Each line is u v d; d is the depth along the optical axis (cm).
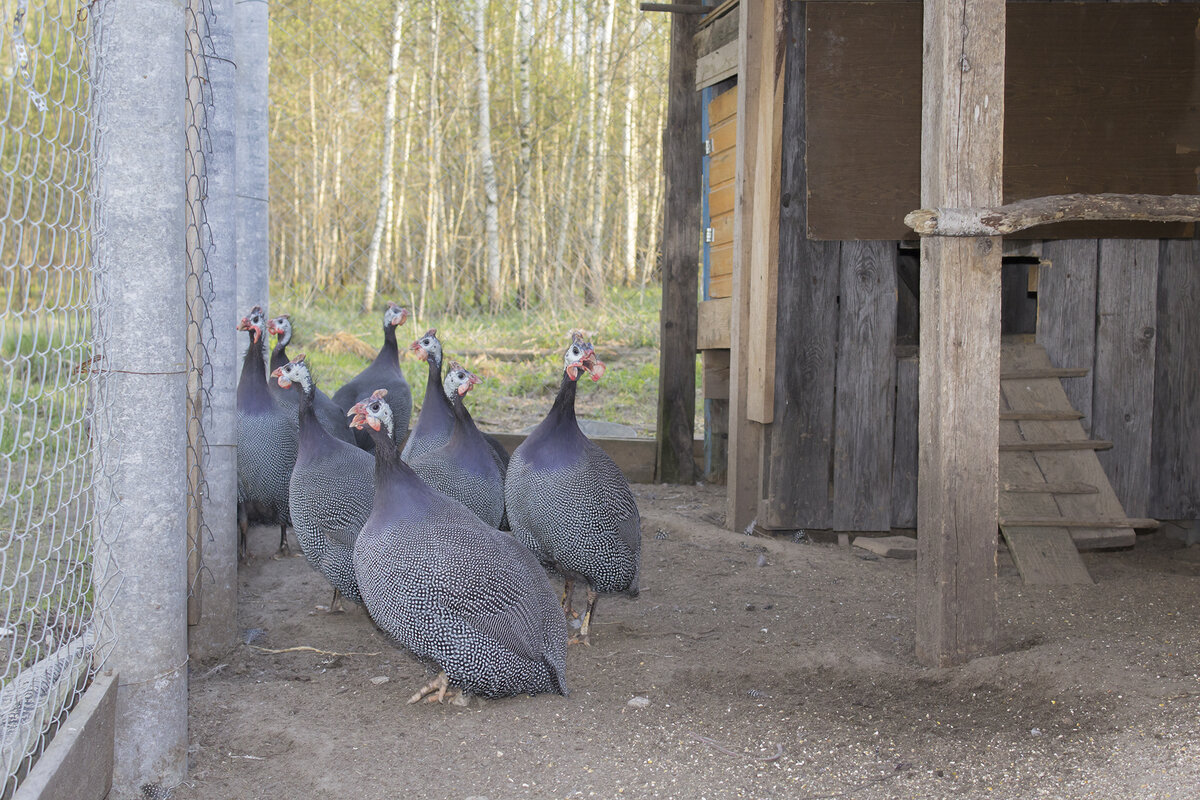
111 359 268
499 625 333
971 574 368
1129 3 546
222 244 386
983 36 345
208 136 375
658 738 324
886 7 542
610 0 1730
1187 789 267
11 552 454
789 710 353
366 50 1420
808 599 472
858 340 567
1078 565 487
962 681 364
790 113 551
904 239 556
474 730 329
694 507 670
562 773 298
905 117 548
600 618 452
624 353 1154
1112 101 549
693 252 731
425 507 339
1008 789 285
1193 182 556
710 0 711
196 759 309
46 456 573
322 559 422
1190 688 336
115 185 264
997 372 360
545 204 1598
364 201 1400
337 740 321
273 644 422
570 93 1770
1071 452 533
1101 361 561
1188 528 585
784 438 570
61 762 232
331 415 568
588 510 403
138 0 263
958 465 362
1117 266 558
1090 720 328
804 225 559
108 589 274
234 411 400
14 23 195
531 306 1334
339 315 1240
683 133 721
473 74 1650
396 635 337
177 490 282
